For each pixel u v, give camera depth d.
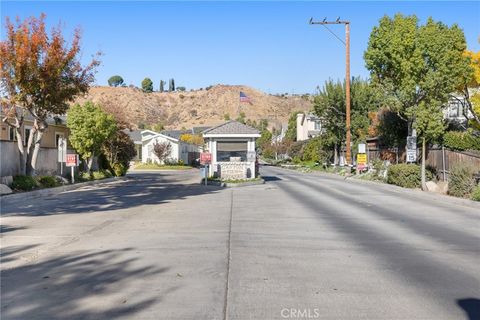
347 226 12.30
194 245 9.67
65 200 20.05
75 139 31.83
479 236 10.86
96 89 160.50
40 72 23.42
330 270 7.59
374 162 35.66
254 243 9.89
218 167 31.70
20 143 24.53
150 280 7.00
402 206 17.17
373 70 29.33
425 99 26.84
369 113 42.62
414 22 26.48
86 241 10.25
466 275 7.32
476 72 27.47
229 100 177.12
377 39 28.09
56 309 5.76
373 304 5.90
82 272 7.51
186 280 6.98
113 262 8.17
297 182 31.97
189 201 19.17
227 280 6.98
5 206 17.75
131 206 17.44
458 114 33.41
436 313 5.58
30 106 24.47
